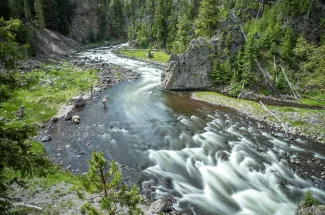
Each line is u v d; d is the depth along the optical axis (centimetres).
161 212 1689
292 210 1966
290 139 3183
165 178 2300
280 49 5681
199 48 5372
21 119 3306
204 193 2120
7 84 952
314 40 6153
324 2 6744
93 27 12712
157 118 3759
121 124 3484
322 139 3184
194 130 3372
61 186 2014
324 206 1664
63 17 10794
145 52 9788
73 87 4862
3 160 938
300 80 5194
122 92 4953
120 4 13775
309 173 2464
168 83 5222
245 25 6788
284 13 6688
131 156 2662
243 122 3688
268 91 5072
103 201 1041
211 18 6531
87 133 3138
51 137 2966
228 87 5247
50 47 7994
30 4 9588
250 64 5056
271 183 2295
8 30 941
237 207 1980
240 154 2766
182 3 13250
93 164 1047
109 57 8606
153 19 13338
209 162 2597
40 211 1661
